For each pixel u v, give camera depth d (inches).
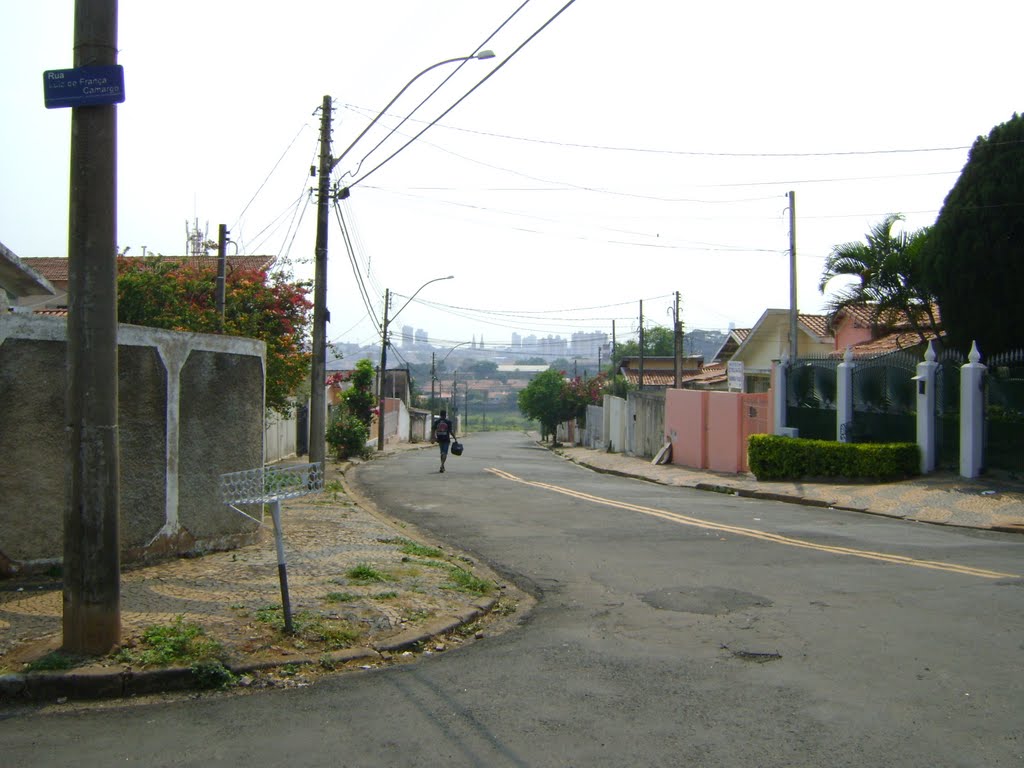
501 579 392.8
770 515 606.5
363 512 580.7
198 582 328.5
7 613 277.7
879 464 729.0
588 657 260.8
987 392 685.9
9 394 320.2
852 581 363.3
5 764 181.3
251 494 262.8
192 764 181.3
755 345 1323.8
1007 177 697.6
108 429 239.5
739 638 278.7
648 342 3218.5
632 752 186.4
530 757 184.4
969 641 267.9
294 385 873.5
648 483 961.5
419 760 183.2
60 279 1128.8
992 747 186.4
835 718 204.5
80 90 233.0
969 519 567.2
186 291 805.2
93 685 224.1
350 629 276.2
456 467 1128.2
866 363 800.9
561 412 2364.7
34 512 325.1
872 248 804.0
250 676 239.1
